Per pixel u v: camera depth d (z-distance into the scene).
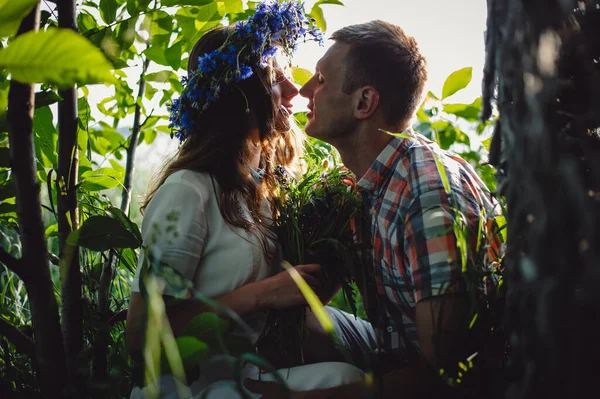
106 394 1.33
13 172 1.02
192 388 1.50
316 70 1.79
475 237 1.42
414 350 1.64
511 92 0.92
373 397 1.31
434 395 1.35
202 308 1.50
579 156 0.90
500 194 1.02
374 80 1.69
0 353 1.58
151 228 1.50
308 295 0.94
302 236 1.68
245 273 1.57
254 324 1.62
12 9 0.69
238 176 1.66
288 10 1.75
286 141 1.97
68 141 1.41
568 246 0.84
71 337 1.38
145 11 1.69
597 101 0.87
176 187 1.55
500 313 1.24
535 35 0.86
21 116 0.99
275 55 1.77
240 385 1.01
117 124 2.30
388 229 1.60
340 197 1.73
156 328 0.96
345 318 1.94
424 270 1.42
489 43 0.97
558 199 0.84
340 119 1.74
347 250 1.65
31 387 1.42
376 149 1.73
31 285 1.07
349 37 1.73
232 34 1.72
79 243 1.32
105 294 1.68
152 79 2.05
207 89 1.72
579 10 0.90
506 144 0.93
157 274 1.14
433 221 1.45
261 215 1.71
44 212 2.61
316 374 1.50
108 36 1.60
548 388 0.88
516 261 0.94
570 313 0.84
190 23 1.94
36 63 0.65
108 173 2.02
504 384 1.13
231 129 1.68
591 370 0.86
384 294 1.67
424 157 1.60
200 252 1.54
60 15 1.26
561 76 0.89
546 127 0.85
